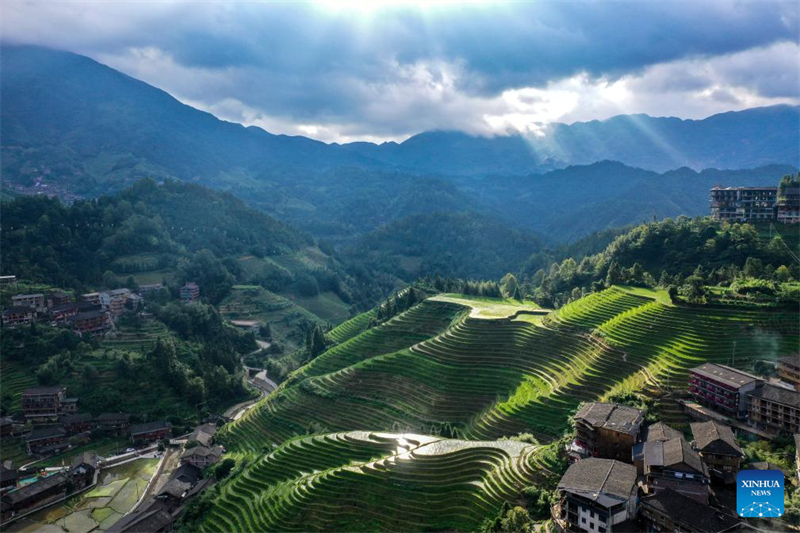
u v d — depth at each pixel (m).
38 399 153.75
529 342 145.50
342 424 138.25
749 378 95.56
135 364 174.88
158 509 111.06
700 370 100.94
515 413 116.00
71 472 130.38
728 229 190.62
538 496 82.38
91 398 162.25
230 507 107.94
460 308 184.38
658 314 130.75
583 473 73.38
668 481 72.31
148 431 154.38
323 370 176.38
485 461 97.12
